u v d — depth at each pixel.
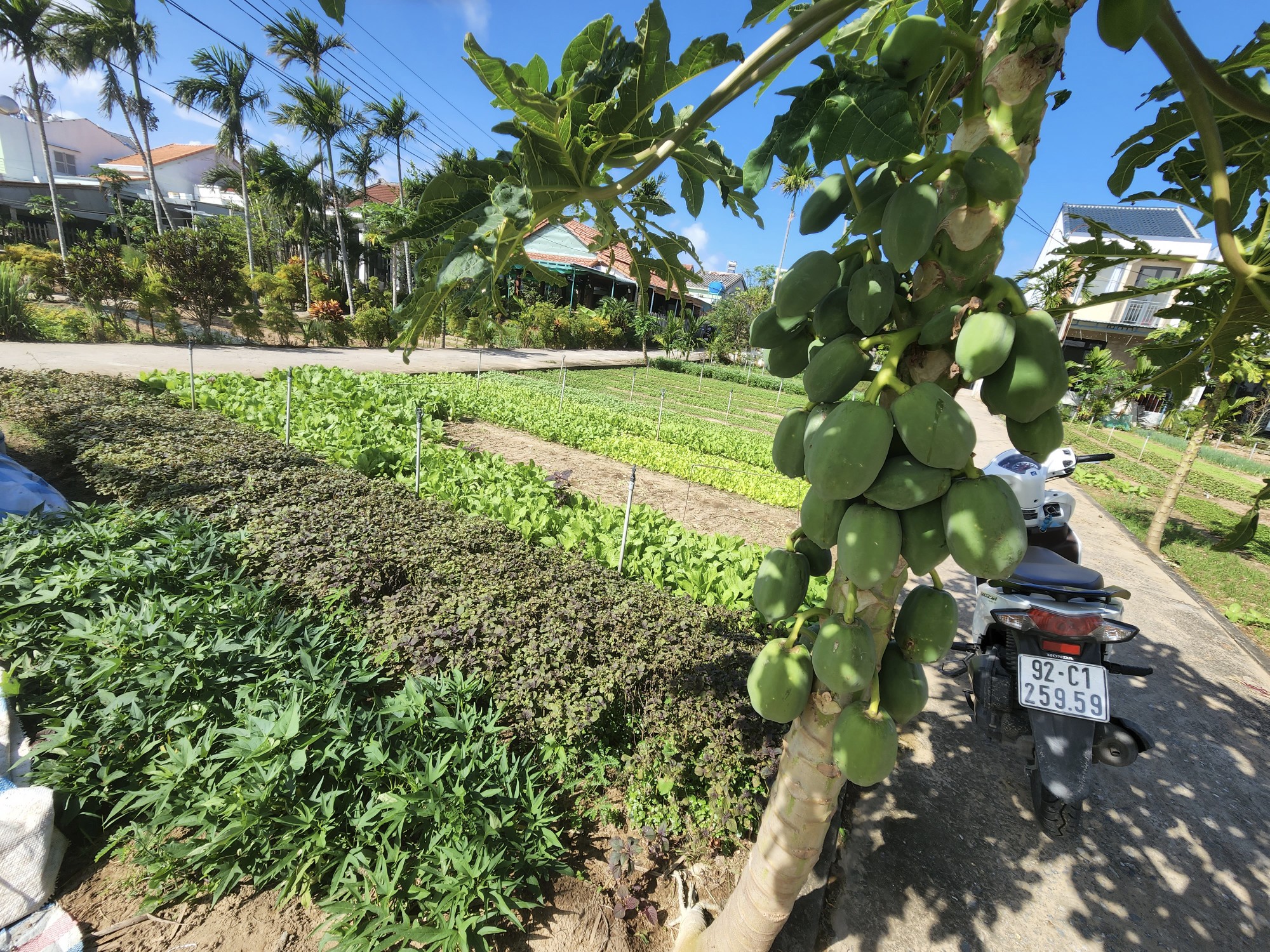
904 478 1.17
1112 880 3.25
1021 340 1.12
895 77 1.12
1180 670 5.54
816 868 3.08
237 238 39.47
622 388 23.12
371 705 3.62
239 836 2.61
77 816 2.77
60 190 45.38
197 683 3.20
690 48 1.21
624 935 2.71
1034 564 3.92
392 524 5.29
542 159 1.23
